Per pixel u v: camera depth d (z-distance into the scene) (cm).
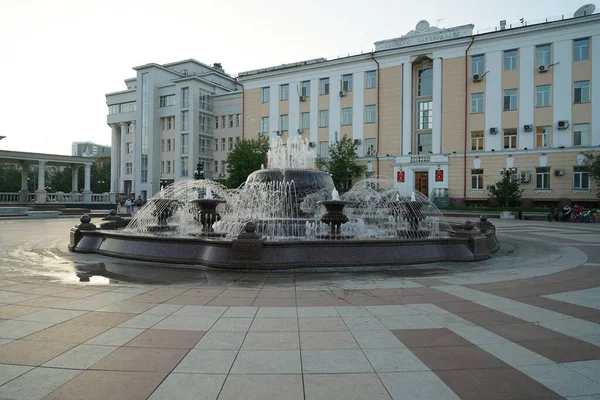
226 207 1644
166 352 406
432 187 3725
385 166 3956
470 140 3619
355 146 4041
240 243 853
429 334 467
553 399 317
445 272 857
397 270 873
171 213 1488
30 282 736
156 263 925
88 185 5044
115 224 1473
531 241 1523
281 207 1402
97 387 330
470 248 1018
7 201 4366
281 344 431
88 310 554
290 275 811
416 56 3838
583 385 340
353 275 816
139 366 372
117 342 432
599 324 507
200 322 505
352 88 4156
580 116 3234
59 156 4731
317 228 1284
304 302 605
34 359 385
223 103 5894
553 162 3297
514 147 3459
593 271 881
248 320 515
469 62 3616
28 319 510
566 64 3272
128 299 616
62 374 354
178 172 5709
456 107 3656
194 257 902
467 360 393
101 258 1007
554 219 2797
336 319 521
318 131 4325
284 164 2239
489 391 329
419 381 347
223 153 5894
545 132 3362
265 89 4669
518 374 361
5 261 970
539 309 574
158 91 5922
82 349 412
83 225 1148
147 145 5909
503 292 677
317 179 1455
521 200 3391
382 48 4044
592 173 2942
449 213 3306
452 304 598
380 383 343
